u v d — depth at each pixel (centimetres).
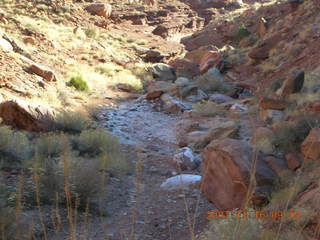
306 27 2770
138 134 1611
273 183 776
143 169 1151
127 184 995
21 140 1087
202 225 756
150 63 3784
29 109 1355
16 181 869
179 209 846
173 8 6519
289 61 2394
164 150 1391
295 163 852
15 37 2967
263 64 2705
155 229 748
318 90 1493
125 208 840
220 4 7206
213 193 857
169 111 2006
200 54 3650
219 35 4928
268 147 939
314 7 3058
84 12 4850
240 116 1616
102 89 2425
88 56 3178
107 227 729
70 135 1346
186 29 6203
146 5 6184
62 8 4572
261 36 3738
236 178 776
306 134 938
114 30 4912
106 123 1720
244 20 4672
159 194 942
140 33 5172
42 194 782
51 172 805
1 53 2109
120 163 1093
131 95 2406
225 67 2958
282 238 516
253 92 2342
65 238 659
